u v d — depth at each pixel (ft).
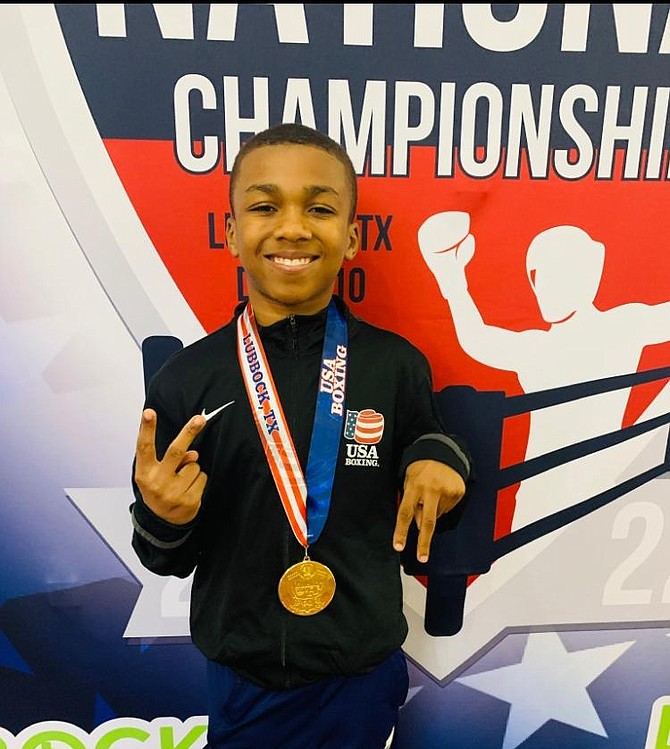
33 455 3.01
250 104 2.63
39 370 2.91
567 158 2.77
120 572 3.21
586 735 3.57
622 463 3.17
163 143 2.66
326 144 2.24
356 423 2.39
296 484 2.36
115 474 3.07
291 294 2.25
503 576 3.29
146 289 2.83
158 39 2.54
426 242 2.84
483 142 2.73
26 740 3.44
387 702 2.59
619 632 3.42
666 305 2.97
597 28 2.62
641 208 2.85
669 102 2.72
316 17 2.55
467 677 3.44
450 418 3.07
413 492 2.20
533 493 3.19
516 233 2.84
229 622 2.41
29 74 2.56
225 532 2.43
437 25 2.58
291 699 2.48
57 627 3.27
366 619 2.38
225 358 2.43
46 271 2.78
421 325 2.95
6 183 2.67
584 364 3.03
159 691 3.40
